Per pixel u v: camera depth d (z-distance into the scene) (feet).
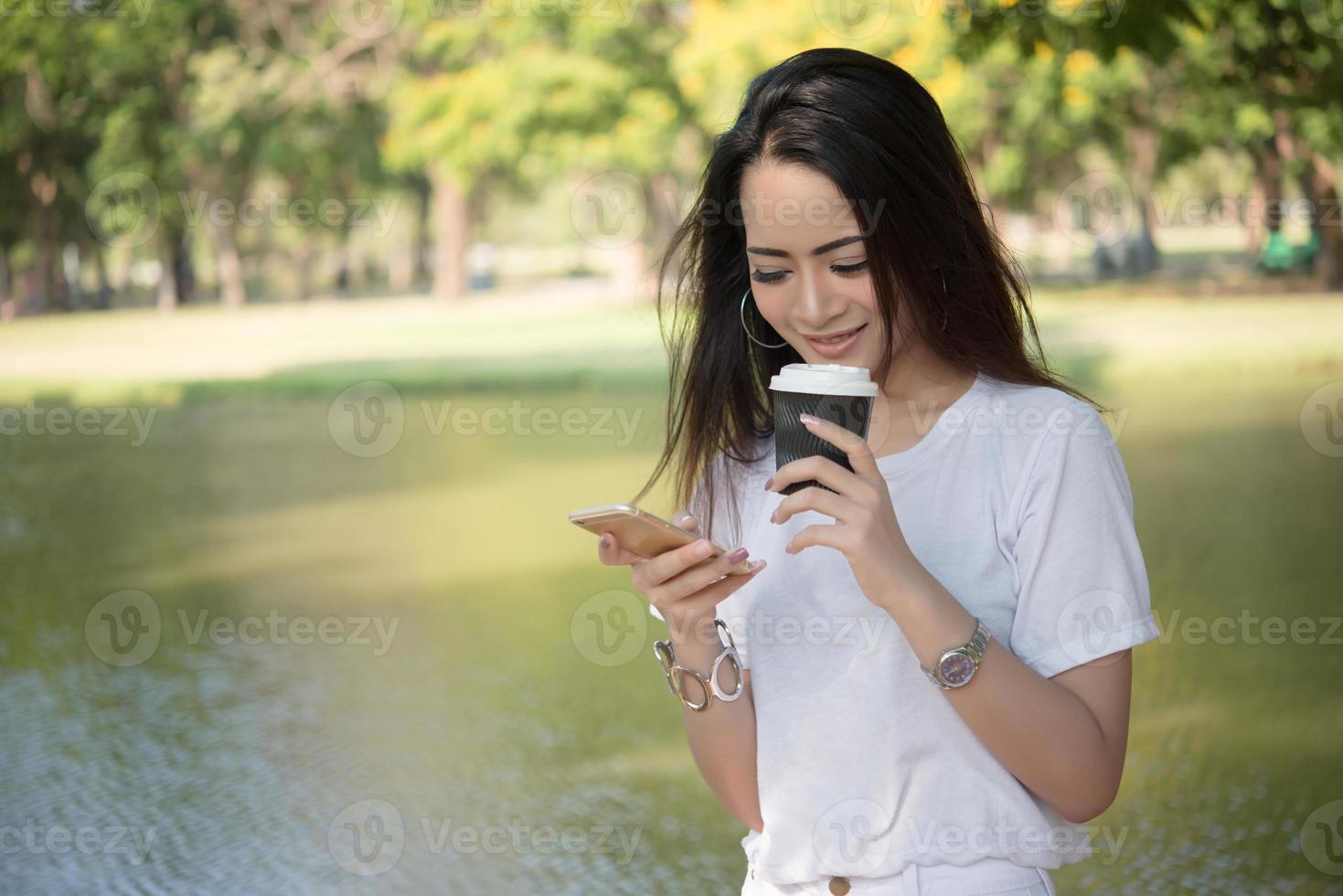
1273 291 190.60
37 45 230.89
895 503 12.42
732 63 172.35
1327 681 43.96
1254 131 181.27
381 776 40.60
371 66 258.57
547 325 202.59
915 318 12.44
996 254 12.69
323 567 67.77
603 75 205.77
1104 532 11.84
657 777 39.73
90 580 67.10
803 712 12.53
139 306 308.60
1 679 52.31
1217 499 70.08
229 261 279.49
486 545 70.90
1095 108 182.29
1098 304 185.06
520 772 40.50
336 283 376.48
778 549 13.04
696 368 14.10
